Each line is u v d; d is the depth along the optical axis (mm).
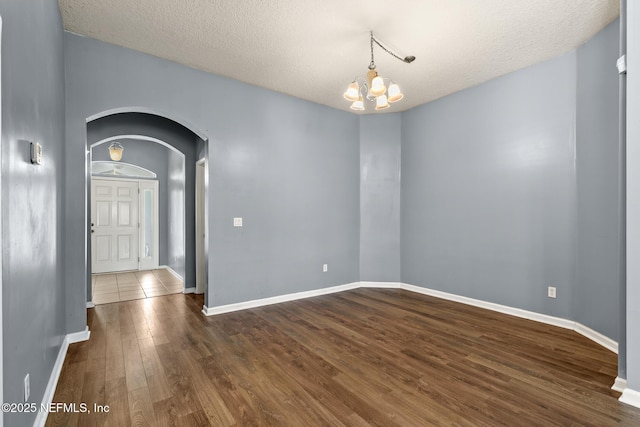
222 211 3742
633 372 1939
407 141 4879
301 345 2803
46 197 1923
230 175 3803
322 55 3291
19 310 1364
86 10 2572
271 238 4133
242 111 3902
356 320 3465
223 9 2559
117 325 3293
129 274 6035
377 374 2293
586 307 3002
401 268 4973
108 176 6199
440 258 4406
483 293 3908
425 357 2564
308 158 4512
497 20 2688
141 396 2012
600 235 2857
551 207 3303
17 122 1355
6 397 1191
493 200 3805
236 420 1784
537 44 3059
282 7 2529
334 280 4773
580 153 3061
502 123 3717
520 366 2406
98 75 3012
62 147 2666
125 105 3141
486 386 2133
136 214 6469
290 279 4309
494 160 3795
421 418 1802
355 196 5051
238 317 3564
